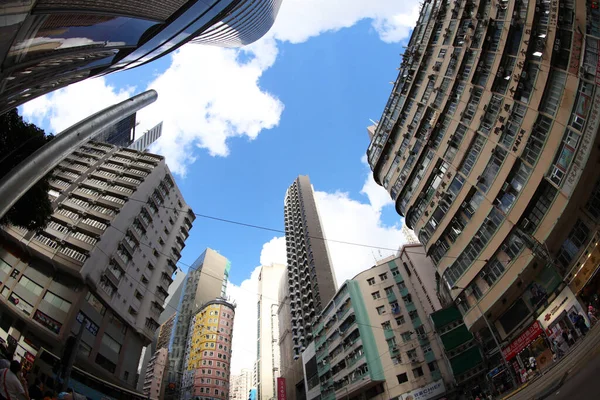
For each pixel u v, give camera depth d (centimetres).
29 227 1714
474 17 2906
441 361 3397
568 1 2134
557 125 2059
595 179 1819
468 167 2675
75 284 2702
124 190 3619
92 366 2603
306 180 10119
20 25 850
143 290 3481
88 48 1709
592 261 1758
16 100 1473
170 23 2583
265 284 11488
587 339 1513
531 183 2150
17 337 2402
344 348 4297
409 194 3447
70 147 736
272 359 9856
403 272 4288
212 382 7306
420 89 3472
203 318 8425
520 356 2219
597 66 1877
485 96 2636
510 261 2248
